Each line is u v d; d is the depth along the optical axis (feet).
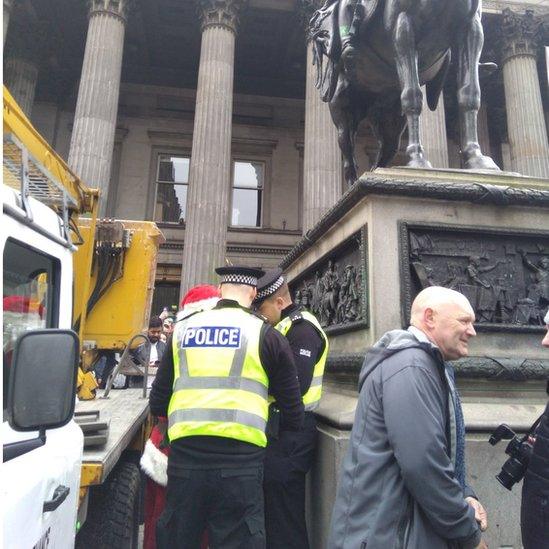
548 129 81.61
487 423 9.62
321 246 15.03
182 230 78.33
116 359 30.55
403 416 6.16
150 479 13.66
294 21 74.08
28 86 73.31
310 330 10.79
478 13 13.24
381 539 6.04
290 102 89.25
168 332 32.01
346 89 16.22
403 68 12.87
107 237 29.32
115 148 83.15
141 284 30.32
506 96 68.39
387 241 10.81
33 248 7.41
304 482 10.61
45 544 6.49
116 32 61.16
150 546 13.12
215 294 13.35
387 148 17.21
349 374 11.39
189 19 74.38
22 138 14.37
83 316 22.26
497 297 10.93
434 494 5.89
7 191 6.93
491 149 88.22
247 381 8.87
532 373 10.19
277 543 10.06
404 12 12.78
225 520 8.55
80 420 11.71
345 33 14.47
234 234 80.38
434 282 10.73
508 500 9.34
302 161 86.69
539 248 11.51
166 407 10.28
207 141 59.00
